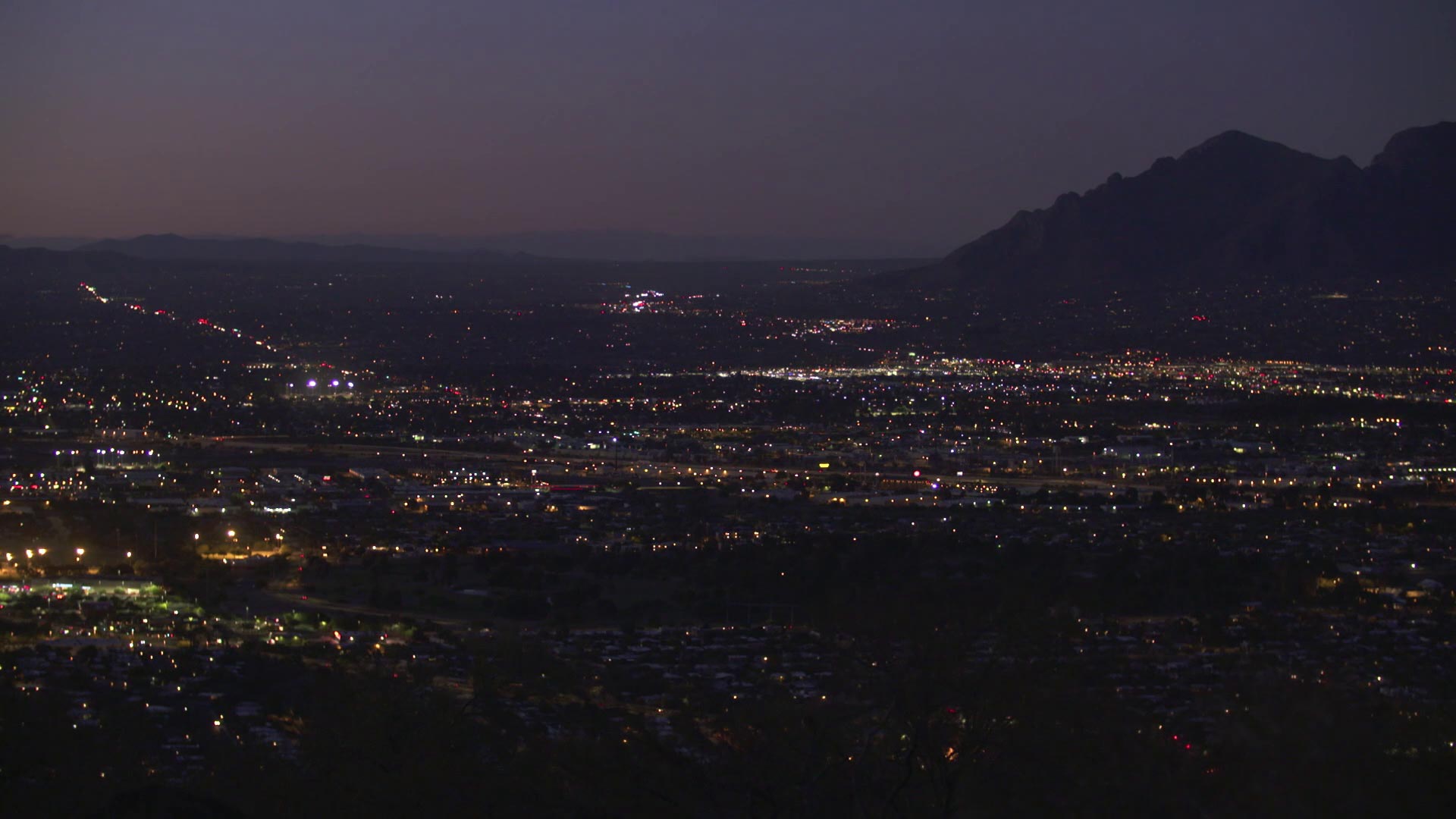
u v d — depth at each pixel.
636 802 29.86
